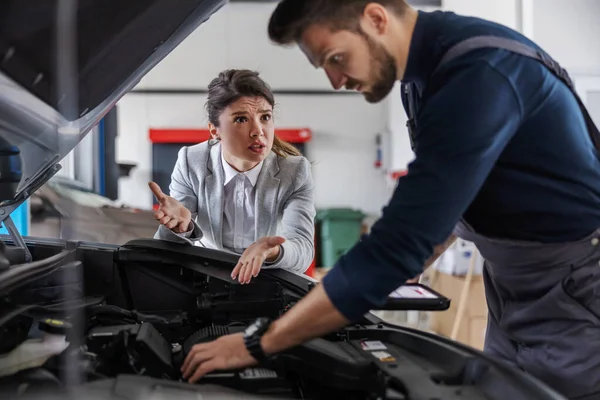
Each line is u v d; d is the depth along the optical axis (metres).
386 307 0.87
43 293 0.97
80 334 0.86
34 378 0.72
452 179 0.62
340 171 4.55
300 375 0.80
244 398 0.68
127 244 1.18
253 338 0.69
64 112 0.88
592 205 0.80
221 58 4.32
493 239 0.85
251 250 1.01
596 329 0.84
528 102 0.68
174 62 4.29
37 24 0.66
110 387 0.67
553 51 2.95
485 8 3.19
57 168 1.07
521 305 0.91
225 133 1.21
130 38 0.81
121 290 1.15
